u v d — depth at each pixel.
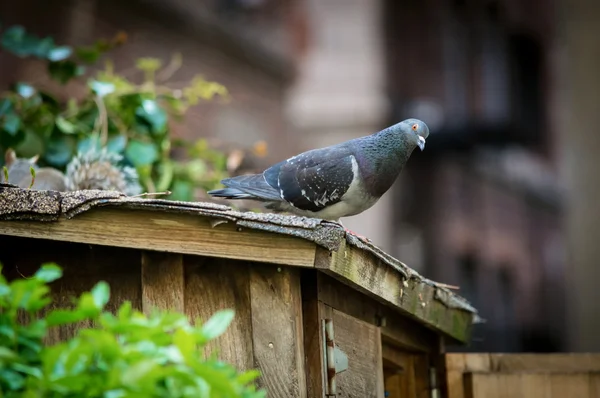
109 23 21.25
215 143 11.80
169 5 23.25
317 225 6.17
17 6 18.41
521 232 36.69
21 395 4.73
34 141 10.04
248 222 6.17
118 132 10.50
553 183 34.94
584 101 25.58
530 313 36.09
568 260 25.44
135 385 4.55
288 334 6.39
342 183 8.41
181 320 4.84
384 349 8.27
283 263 6.25
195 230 6.26
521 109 34.31
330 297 6.86
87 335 4.73
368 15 42.16
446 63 34.25
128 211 6.24
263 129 28.73
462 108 33.50
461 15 34.12
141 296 6.37
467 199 34.50
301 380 6.38
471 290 34.50
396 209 34.06
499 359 8.93
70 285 6.43
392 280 7.17
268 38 29.86
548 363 8.99
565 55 26.02
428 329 8.75
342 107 40.38
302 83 37.50
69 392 4.72
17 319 6.34
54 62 10.95
